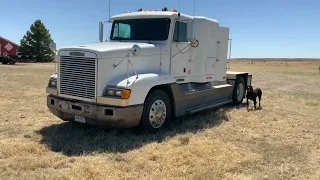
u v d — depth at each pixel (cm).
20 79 1831
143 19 772
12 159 502
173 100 725
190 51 812
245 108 1009
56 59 666
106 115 597
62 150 559
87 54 607
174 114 735
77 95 629
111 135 643
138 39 771
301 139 672
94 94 607
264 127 766
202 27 840
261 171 489
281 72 3634
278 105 1086
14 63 4322
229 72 1099
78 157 522
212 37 891
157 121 684
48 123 750
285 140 662
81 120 643
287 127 768
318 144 636
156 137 645
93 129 689
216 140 631
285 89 1639
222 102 958
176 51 763
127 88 595
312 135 705
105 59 605
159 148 573
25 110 889
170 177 450
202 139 637
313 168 506
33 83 1609
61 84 653
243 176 468
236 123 798
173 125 749
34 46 6244
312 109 1024
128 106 599
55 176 443
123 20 800
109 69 614
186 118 830
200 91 820
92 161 497
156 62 714
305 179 463
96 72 600
